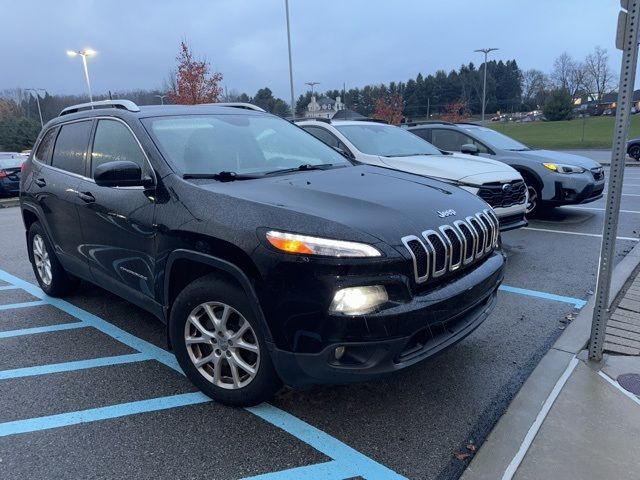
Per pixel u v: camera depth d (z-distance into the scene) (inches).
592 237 289.0
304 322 102.9
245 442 112.3
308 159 162.4
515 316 176.6
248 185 128.0
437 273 111.5
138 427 118.5
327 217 107.8
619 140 126.2
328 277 100.6
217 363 122.5
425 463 105.0
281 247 104.1
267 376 114.4
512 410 118.4
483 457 103.9
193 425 118.6
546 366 136.9
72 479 102.3
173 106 164.7
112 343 164.1
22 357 155.3
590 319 166.4
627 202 409.1
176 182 128.4
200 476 102.3
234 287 114.2
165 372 144.6
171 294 131.3
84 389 135.9
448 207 127.0
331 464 105.1
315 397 128.9
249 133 161.3
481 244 127.7
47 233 189.2
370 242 103.0
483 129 367.9
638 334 154.3
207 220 116.4
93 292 214.4
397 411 122.6
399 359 105.3
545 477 97.7
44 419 122.6
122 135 150.7
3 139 2402.8
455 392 129.9
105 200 147.9
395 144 282.4
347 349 103.5
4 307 198.5
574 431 110.1
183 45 1119.0
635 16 118.3
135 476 102.8
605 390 124.6
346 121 293.4
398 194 128.0
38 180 190.1
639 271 221.0
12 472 104.5
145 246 133.9
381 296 101.6
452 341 113.6
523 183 256.1
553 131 1947.6
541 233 302.8
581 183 313.7
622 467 99.4
